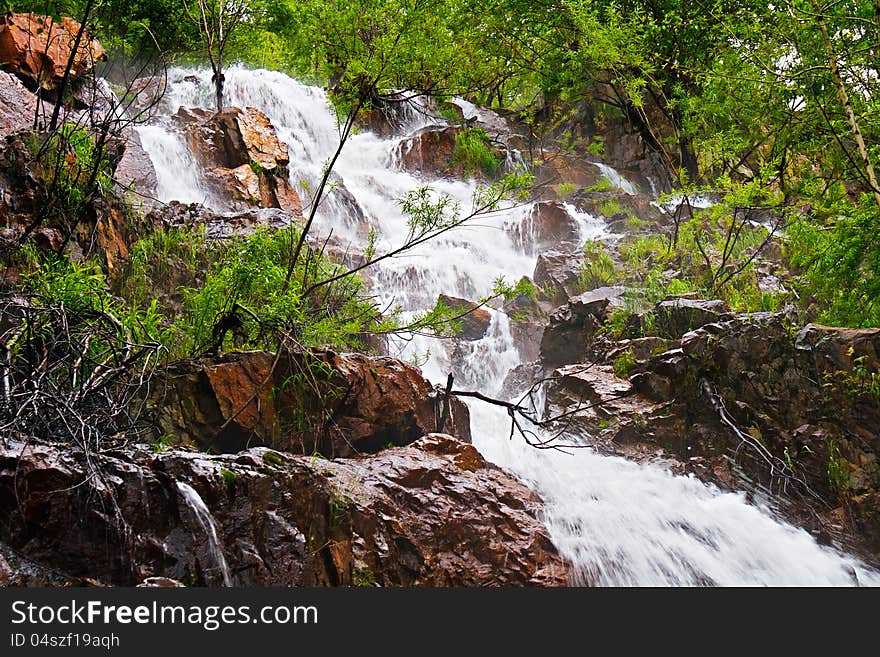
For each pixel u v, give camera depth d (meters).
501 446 11.77
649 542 10.31
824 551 11.44
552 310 17.34
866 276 15.25
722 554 10.72
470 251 20.03
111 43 21.42
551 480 10.95
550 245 20.88
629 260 18.09
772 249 18.45
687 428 12.47
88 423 7.47
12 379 7.71
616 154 28.39
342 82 13.85
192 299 10.82
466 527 8.93
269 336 10.18
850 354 12.47
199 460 7.51
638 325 14.27
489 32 26.36
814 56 17.20
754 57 19.36
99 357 8.64
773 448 12.37
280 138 22.69
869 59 17.06
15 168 11.22
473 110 29.61
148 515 6.93
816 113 18.53
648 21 25.41
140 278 11.80
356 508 8.21
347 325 11.56
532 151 28.03
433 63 19.34
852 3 16.70
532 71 28.19
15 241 10.37
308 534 7.82
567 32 25.30
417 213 12.80
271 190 19.19
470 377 15.89
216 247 13.07
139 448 7.65
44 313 8.56
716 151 20.86
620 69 24.97
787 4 16.77
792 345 12.83
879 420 12.17
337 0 17.44
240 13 24.67
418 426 10.49
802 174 21.64
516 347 16.73
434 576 8.43
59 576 6.46
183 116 20.05
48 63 16.42
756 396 12.65
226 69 25.31
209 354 9.71
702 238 18.05
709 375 12.71
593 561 9.66
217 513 7.32
